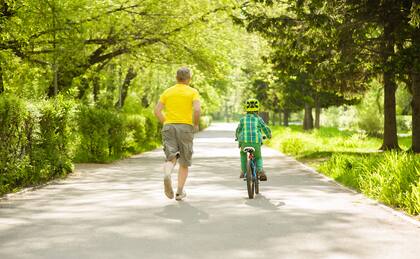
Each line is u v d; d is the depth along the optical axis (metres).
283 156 41.25
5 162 18.92
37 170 21.84
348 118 102.38
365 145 49.91
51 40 35.41
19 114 19.70
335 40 35.41
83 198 18.22
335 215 15.00
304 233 12.54
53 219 14.25
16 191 19.55
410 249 11.00
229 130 124.31
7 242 11.58
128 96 65.56
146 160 37.75
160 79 71.44
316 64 38.75
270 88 90.38
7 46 34.28
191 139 16.69
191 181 23.81
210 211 15.61
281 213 15.30
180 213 15.23
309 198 18.41
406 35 34.09
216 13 44.78
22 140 20.34
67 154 26.02
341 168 25.03
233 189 20.92
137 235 12.28
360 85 45.03
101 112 35.25
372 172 21.23
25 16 33.09
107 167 31.48
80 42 35.22
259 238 12.00
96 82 53.44
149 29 42.94
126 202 17.30
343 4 33.91
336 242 11.62
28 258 10.27
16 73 38.62
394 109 42.75
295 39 36.22
